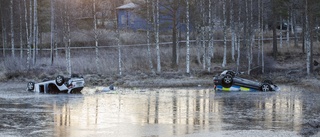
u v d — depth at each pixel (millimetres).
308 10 89875
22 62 98500
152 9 95750
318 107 42750
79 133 29469
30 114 37844
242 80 61594
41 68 90938
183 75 84375
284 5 104250
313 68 93375
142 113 38562
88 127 31656
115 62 97750
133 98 51656
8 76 83875
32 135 28688
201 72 88438
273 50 109688
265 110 40594
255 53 102312
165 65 100000
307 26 88188
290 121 34125
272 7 105812
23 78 82625
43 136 28422
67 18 93938
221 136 28375
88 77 80625
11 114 37812
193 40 127312
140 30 137875
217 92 59938
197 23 103562
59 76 58594
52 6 104250
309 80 75688
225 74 62188
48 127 31594
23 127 31531
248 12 105938
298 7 102750
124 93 58656
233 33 108688
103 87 69125
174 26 98062
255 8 108688
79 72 89062
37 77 83625
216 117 36281
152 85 71938
